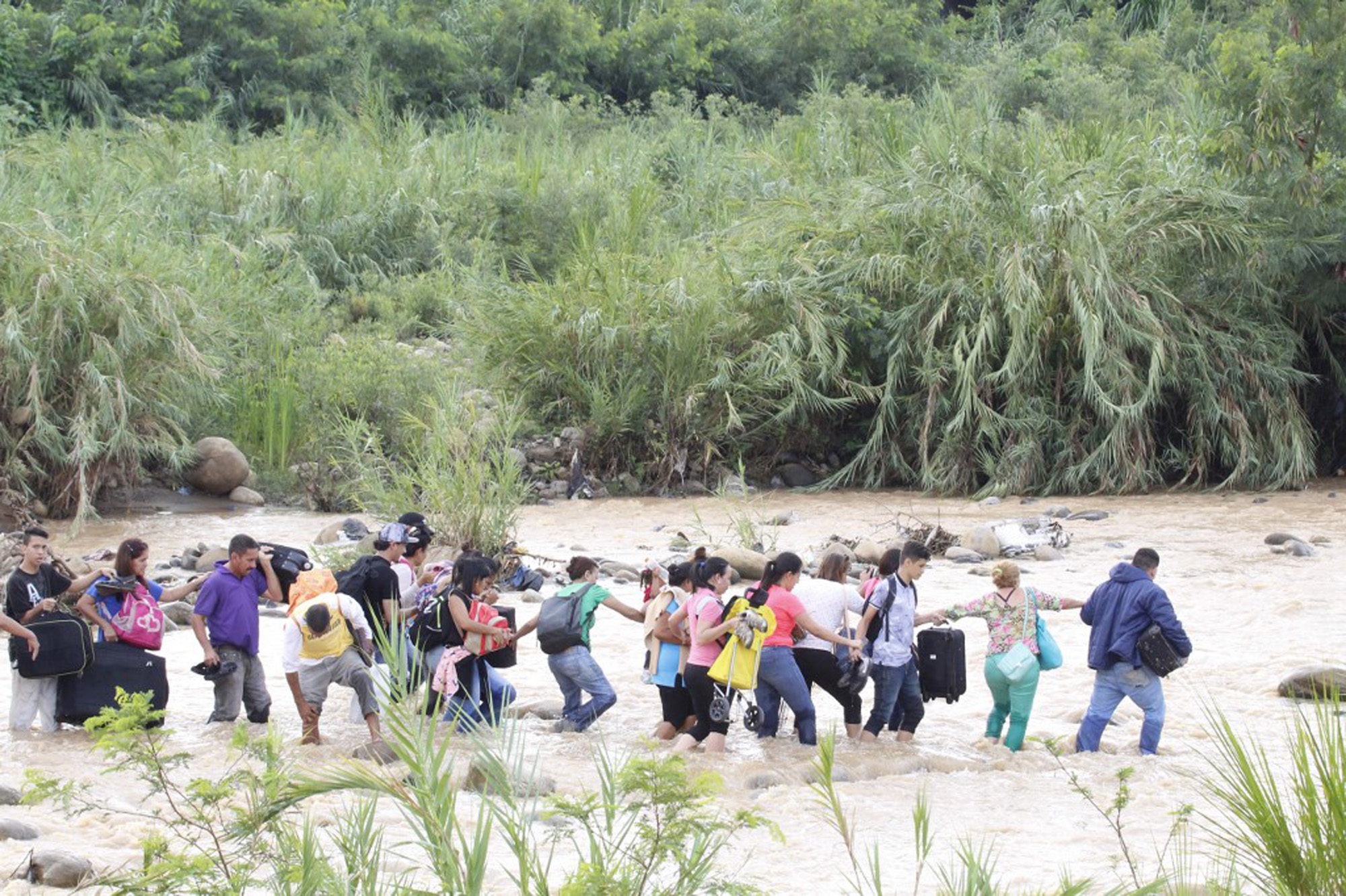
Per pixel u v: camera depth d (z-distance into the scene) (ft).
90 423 132.16
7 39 252.21
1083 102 241.76
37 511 132.67
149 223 168.25
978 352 151.43
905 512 138.92
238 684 64.80
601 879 32.96
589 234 201.05
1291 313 163.22
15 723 63.00
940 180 162.40
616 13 319.06
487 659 62.18
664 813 37.68
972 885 36.65
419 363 159.63
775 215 173.27
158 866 32.89
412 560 64.75
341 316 185.16
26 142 200.95
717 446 161.68
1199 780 56.39
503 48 299.17
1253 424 155.22
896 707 65.31
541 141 236.43
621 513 140.77
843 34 317.01
